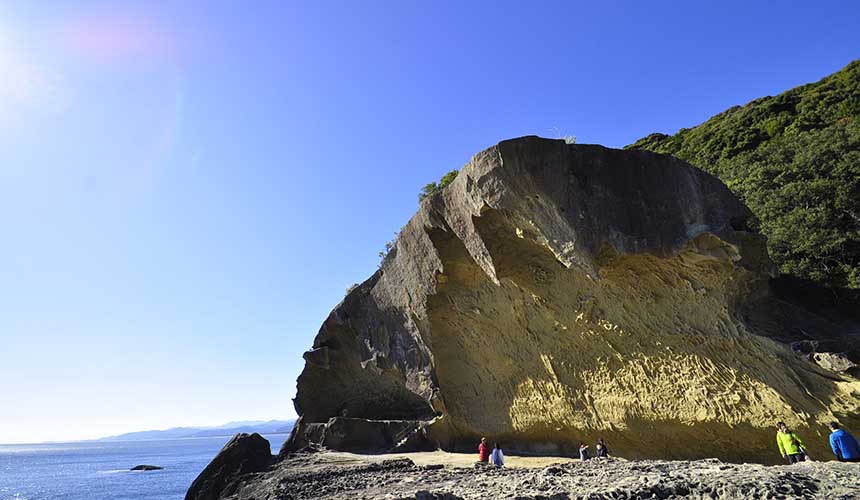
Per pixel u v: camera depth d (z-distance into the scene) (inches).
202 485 919.0
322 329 1289.4
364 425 1093.1
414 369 996.6
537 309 763.4
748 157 1342.3
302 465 888.9
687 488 345.1
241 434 1002.7
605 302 665.6
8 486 2331.4
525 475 499.5
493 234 725.9
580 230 598.9
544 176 621.0
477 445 917.2
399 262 992.9
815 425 495.2
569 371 734.5
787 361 523.2
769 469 386.3
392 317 1051.9
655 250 572.4
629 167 607.8
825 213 873.5
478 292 851.4
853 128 1109.1
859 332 557.6
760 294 601.9
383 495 432.8
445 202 794.8
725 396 563.8
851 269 772.6
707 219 568.1
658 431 624.7
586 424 705.0
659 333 622.2
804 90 1715.1
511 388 838.5
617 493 347.3
